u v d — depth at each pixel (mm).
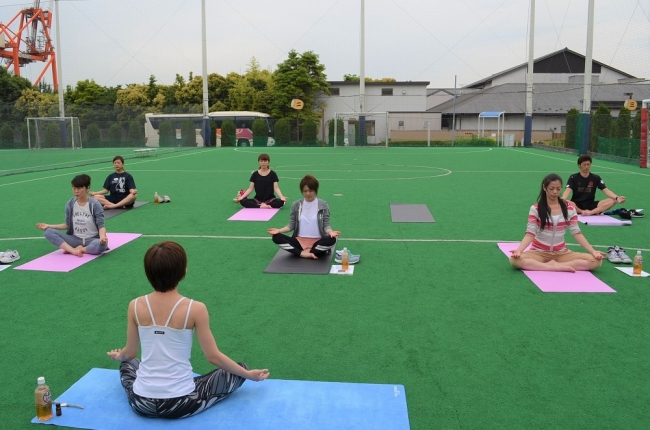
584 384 3668
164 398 3135
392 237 7887
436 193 12266
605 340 4355
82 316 4949
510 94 44844
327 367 3951
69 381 3762
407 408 3367
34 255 7039
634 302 5160
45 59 57375
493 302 5203
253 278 5992
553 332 4516
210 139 34250
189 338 3178
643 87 44781
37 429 3135
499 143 36656
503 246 7230
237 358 4102
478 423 3221
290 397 3463
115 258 6820
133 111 36094
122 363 3473
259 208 10234
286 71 42406
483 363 3986
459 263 6512
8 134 32719
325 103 44062
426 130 43219
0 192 12695
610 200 8891
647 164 18062
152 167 19234
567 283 5688
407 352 4184
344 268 6191
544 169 17906
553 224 6117
